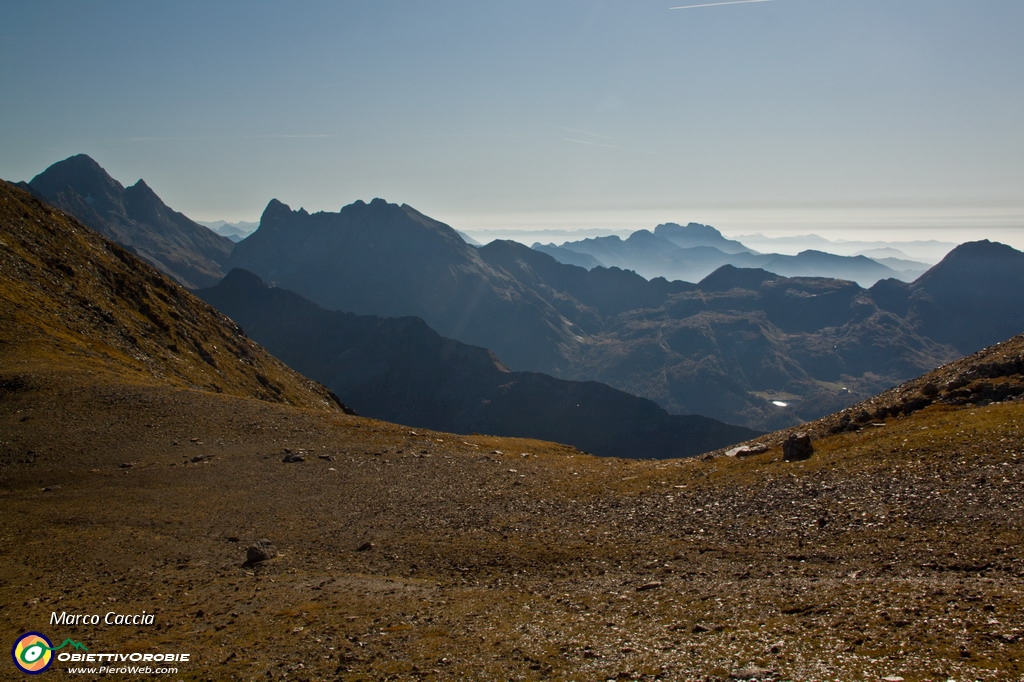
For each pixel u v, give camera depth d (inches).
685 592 975.6
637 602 957.8
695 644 757.3
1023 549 938.7
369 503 1797.5
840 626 745.0
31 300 3809.1
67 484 1966.0
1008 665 583.5
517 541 1391.5
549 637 848.9
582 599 1010.1
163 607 1130.0
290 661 852.0
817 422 2074.3
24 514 1722.4
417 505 1756.9
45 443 2263.8
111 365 3449.8
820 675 622.2
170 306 5664.4
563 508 1617.9
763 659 682.8
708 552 1178.0
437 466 2203.5
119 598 1185.4
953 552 983.0
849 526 1175.6
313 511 1744.6
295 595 1146.7
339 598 1111.0
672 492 1608.0
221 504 1809.8
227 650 912.3
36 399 2610.7
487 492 1844.2
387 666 801.6
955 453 1375.5
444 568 1278.3
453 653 824.9
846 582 919.0
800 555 1092.5
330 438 2573.8
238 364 5561.0
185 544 1515.7
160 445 2349.9
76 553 1454.2
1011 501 1107.9
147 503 1814.7
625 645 784.3
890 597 816.3
